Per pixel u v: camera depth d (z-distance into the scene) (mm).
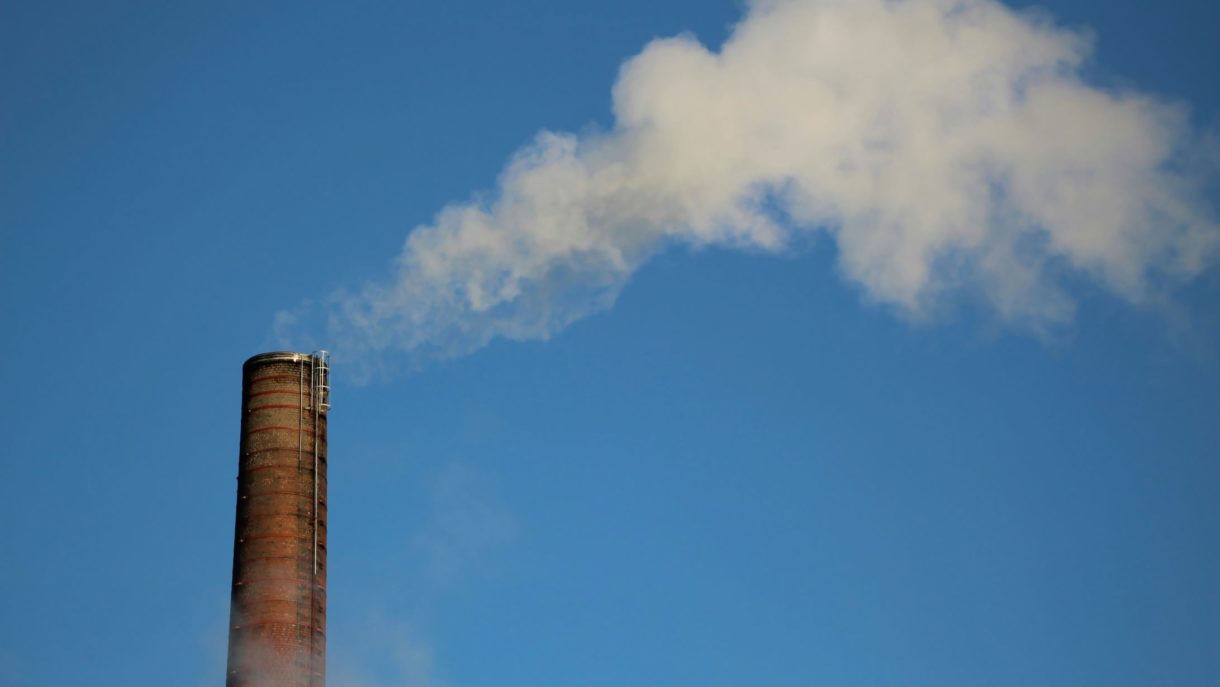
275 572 162625
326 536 167750
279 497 165375
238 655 160375
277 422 168375
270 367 171000
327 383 172250
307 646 161500
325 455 170125
